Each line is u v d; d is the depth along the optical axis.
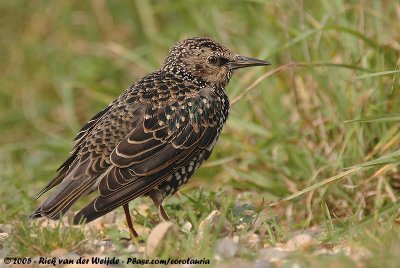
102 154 12.01
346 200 13.77
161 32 20.50
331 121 14.66
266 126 15.91
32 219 12.50
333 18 15.59
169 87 12.76
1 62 22.56
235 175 14.84
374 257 9.98
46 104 21.41
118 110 12.37
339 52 15.22
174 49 13.48
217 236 11.42
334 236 11.69
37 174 16.89
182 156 12.41
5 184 15.83
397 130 13.97
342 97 14.59
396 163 12.62
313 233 12.80
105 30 21.70
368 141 14.27
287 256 10.70
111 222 13.77
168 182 12.53
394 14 15.84
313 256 10.38
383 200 13.55
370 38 14.98
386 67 14.76
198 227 11.94
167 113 12.40
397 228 11.42
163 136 12.27
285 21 15.85
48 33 22.42
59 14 22.38
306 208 13.83
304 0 17.23
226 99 13.45
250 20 18.25
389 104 14.29
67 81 20.33
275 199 14.26
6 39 22.73
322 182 12.67
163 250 10.80
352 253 10.71
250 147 14.91
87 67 21.11
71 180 11.83
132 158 11.95
